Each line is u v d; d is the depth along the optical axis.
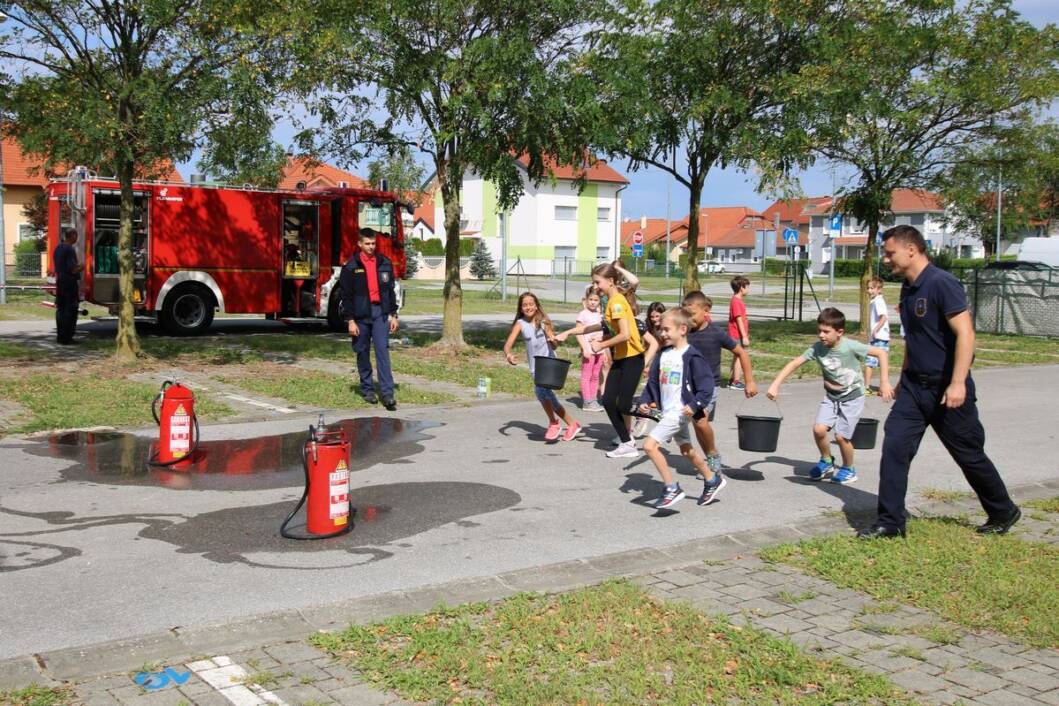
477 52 15.17
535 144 16.03
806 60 19.55
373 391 12.37
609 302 8.95
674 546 6.21
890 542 6.25
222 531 6.52
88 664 4.27
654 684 4.06
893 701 3.98
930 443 10.38
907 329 6.36
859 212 22.75
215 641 4.55
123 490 7.67
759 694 4.04
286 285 21.11
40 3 13.36
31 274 43.16
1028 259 37.38
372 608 5.02
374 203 22.00
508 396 13.18
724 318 30.39
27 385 12.43
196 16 13.63
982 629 4.84
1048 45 20.75
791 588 5.45
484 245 64.50
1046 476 8.61
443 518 6.93
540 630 4.65
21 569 5.66
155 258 19.50
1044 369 18.23
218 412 11.28
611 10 16.44
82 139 14.35
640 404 7.30
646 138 17.33
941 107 21.09
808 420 11.72
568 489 7.92
